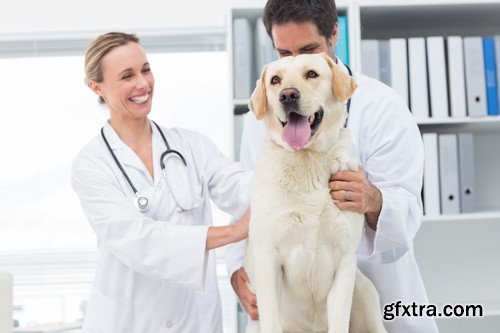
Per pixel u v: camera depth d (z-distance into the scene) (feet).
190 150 6.30
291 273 4.86
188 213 5.97
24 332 9.79
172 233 5.41
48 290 10.19
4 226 10.30
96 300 5.90
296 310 5.08
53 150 10.39
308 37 5.58
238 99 8.58
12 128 10.40
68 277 10.19
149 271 5.47
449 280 9.60
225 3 10.16
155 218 5.88
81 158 5.95
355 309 5.37
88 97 10.42
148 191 5.89
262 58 8.63
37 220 10.31
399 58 8.61
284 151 4.83
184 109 10.41
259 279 4.76
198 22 10.19
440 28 9.77
